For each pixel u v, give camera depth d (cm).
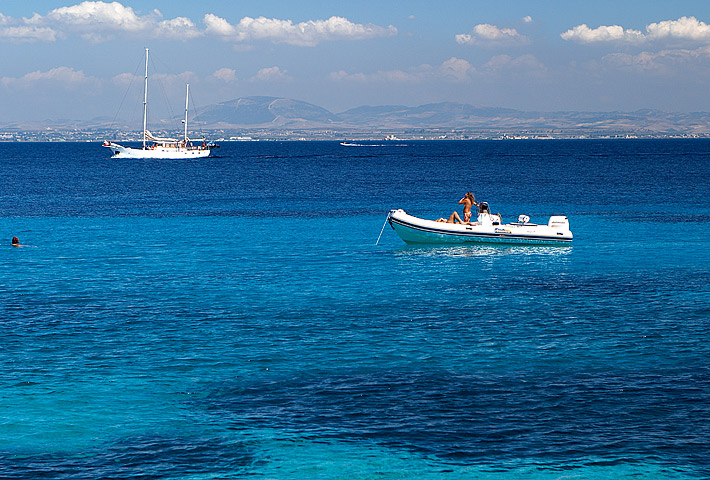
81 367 2314
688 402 2008
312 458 1720
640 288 3509
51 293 3419
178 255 4603
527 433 1831
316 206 8019
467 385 2148
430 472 1655
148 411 1977
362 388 2131
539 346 2527
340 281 3734
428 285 3625
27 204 8212
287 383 2177
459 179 12719
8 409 1981
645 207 7675
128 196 9344
